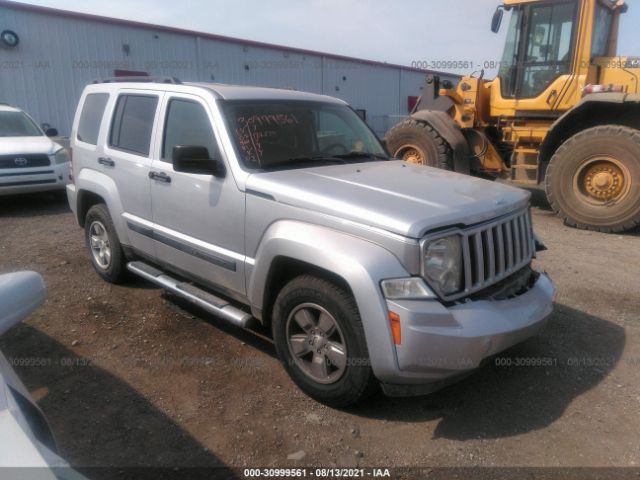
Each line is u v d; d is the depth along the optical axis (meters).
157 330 4.32
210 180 3.80
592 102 7.52
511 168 8.81
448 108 9.52
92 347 4.03
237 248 3.68
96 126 5.25
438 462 2.81
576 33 7.96
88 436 2.99
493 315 2.97
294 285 3.30
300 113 4.34
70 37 15.44
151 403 3.31
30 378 3.57
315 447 2.92
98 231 5.35
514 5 8.57
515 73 8.73
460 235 3.00
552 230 7.67
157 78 4.81
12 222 8.09
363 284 2.82
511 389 3.49
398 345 2.78
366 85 26.20
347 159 4.35
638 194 7.08
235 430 3.06
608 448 2.91
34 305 2.36
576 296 4.98
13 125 9.65
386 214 2.91
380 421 3.16
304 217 3.23
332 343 3.16
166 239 4.29
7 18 14.20
